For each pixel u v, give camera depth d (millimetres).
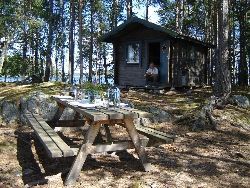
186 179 6215
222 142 8703
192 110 10898
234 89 17406
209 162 7180
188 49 17375
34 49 37031
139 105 11117
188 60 17391
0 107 10500
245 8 25406
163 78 16422
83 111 6137
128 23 16188
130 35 17406
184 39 16203
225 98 11727
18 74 32656
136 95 13891
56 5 35062
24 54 31281
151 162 7059
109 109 6414
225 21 12234
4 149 7789
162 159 7289
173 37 15656
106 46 44000
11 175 6309
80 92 8219
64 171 6289
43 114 10453
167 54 16172
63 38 37062
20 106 10531
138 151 6414
